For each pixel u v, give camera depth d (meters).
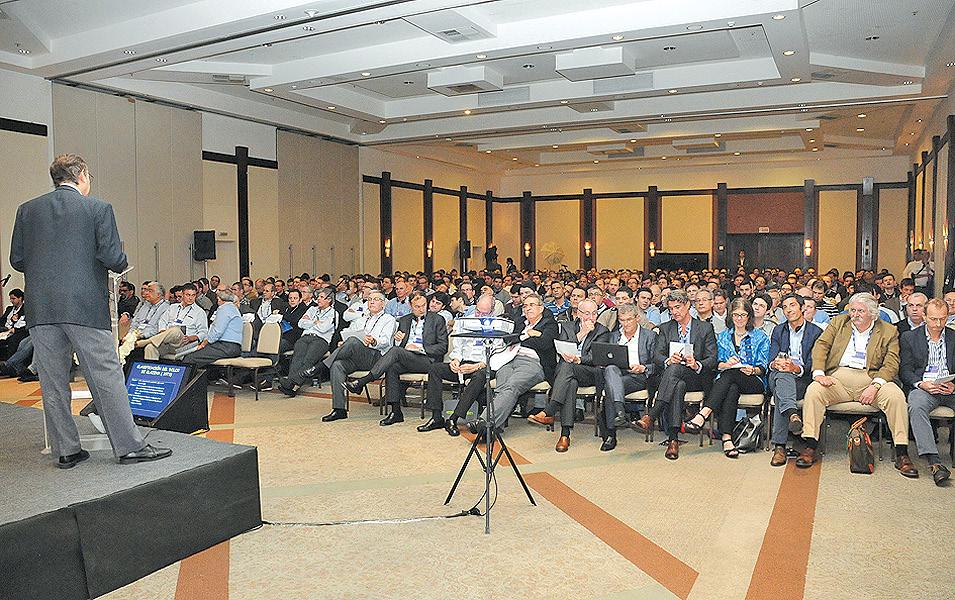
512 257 25.88
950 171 11.52
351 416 7.60
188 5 8.71
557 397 6.28
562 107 15.23
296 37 8.91
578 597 3.49
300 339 8.84
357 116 14.62
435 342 7.48
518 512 4.65
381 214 19.88
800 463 5.61
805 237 22.09
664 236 23.73
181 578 3.65
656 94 12.65
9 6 8.86
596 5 8.77
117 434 3.93
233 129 14.95
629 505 4.78
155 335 8.94
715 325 6.96
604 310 8.12
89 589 3.36
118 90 12.35
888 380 5.54
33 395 8.70
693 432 6.87
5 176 10.95
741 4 8.17
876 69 11.27
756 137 17.91
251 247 15.42
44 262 3.70
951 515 4.55
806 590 3.55
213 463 4.04
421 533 4.29
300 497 4.96
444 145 19.33
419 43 10.26
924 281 14.52
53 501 3.36
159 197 13.40
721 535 4.26
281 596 3.49
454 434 6.74
